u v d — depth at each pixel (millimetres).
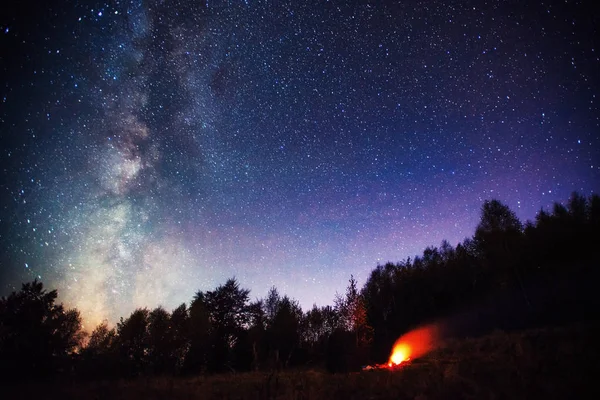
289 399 7980
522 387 6465
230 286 32219
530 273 28766
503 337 13852
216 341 29078
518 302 26516
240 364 26938
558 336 10977
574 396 5727
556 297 23891
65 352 21969
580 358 7613
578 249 28016
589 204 31016
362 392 7988
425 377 8562
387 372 10484
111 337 28125
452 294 33406
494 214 34781
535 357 8555
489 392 6305
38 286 21750
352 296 28375
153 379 15586
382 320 33062
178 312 29266
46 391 11812
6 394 11539
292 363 23938
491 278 32469
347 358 13375
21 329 20281
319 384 9461
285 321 29672
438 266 37719
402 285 36594
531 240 30406
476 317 27375
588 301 21156
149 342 27625
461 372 8367
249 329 30922
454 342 17969
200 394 9594
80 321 24109
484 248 32812
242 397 8758
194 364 26422
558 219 31109
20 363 19094
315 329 34656
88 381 17312
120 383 13336
